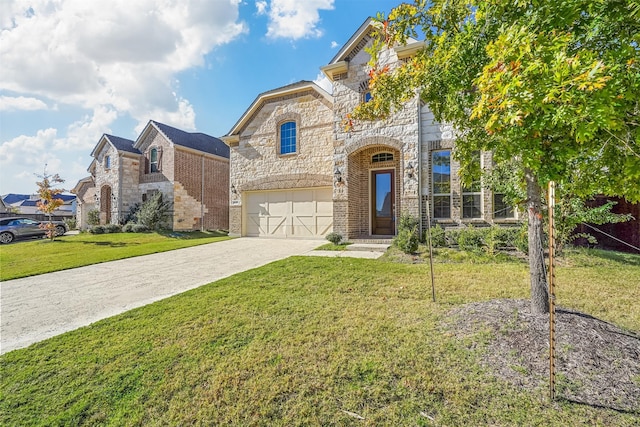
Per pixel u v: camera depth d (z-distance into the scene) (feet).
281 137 50.47
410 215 34.60
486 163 31.04
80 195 94.63
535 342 10.36
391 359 10.49
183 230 66.95
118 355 11.60
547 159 9.05
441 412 8.00
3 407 8.86
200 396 9.11
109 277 25.67
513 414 7.76
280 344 11.94
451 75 11.65
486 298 16.20
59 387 9.75
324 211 47.01
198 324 14.23
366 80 39.17
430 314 14.26
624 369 9.00
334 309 15.43
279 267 25.44
